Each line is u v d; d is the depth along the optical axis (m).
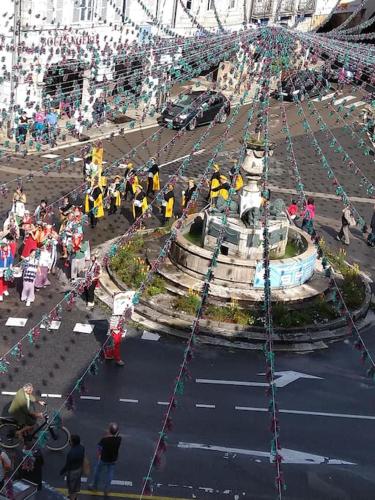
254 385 19.88
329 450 17.67
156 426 17.88
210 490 15.98
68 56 35.25
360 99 47.00
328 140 42.00
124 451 16.84
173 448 17.14
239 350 21.34
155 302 22.81
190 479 16.23
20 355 19.89
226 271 23.48
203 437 17.66
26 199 30.25
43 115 35.28
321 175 37.41
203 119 41.94
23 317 21.88
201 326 21.88
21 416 16.23
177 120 40.91
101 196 28.28
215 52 31.94
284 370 20.70
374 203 34.66
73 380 19.27
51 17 36.38
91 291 22.50
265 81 26.62
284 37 29.73
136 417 18.12
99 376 19.52
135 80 34.53
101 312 22.58
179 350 21.11
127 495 15.56
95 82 34.22
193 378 19.88
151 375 19.84
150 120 41.66
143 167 31.08
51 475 15.81
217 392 19.42
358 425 18.70
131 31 38.00
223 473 16.53
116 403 18.55
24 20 34.84
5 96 34.94
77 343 20.91
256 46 29.64
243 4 50.97
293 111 45.34
